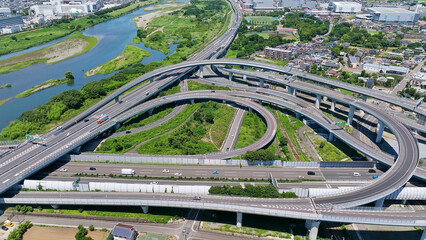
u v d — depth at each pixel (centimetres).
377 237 16050
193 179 18862
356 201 15525
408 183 19050
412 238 16075
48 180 19112
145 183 18525
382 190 16250
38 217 17100
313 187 18175
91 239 15238
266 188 17025
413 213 15400
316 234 15288
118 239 15225
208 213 17125
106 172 19912
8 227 16350
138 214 16962
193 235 15738
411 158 18788
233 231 15888
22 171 19212
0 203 17812
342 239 15662
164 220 16538
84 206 17588
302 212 14638
